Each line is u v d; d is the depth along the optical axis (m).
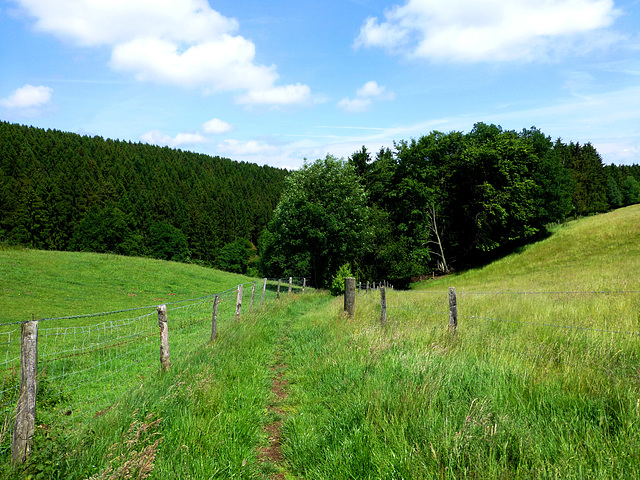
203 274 35.97
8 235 75.94
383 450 3.30
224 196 144.12
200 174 179.62
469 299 12.07
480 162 44.09
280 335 10.40
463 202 48.84
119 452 3.33
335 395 5.00
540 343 5.67
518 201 43.44
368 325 8.46
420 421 3.62
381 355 5.96
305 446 3.75
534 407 3.74
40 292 21.00
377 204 46.62
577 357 5.01
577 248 36.88
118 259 33.91
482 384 4.36
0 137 125.88
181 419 4.08
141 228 96.00
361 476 3.11
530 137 49.75
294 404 5.19
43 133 155.00
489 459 2.87
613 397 3.69
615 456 2.80
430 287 42.34
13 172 104.75
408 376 4.79
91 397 5.93
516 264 39.28
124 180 121.50
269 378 6.40
